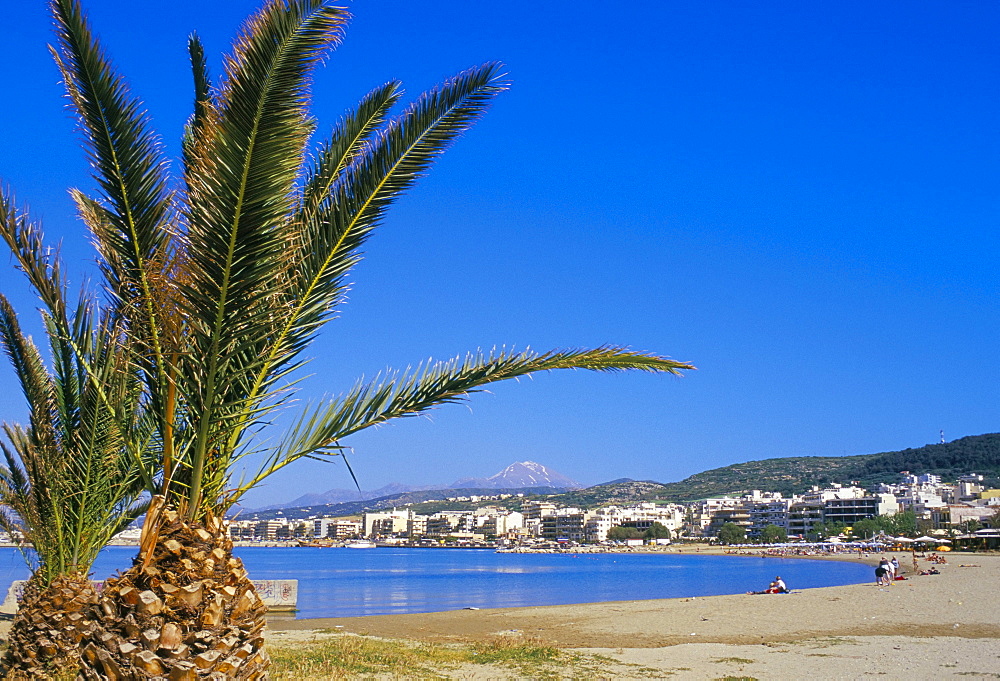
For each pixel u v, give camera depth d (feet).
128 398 29.19
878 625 87.20
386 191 23.62
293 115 19.57
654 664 59.26
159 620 21.25
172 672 20.76
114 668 20.89
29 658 37.35
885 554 408.46
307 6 18.54
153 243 22.31
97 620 21.81
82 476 34.78
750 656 63.05
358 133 25.09
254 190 19.81
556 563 469.57
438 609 144.25
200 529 22.36
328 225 23.98
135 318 23.00
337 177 24.89
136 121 21.34
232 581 22.45
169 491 22.86
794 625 90.89
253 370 23.88
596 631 91.66
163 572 21.62
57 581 37.96
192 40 26.53
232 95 19.13
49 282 27.58
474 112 23.36
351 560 529.45
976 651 62.13
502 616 112.57
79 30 20.13
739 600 132.57
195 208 20.24
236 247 20.43
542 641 80.74
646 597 182.39
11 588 78.33
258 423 23.73
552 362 23.79
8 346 36.42
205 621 21.49
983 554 336.70
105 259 24.04
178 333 22.16
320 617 114.93
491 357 24.14
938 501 630.74
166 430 22.68
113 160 21.34
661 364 23.91
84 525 37.81
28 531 40.65
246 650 22.26
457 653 64.54
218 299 21.15
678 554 626.64
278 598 106.93
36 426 36.40
